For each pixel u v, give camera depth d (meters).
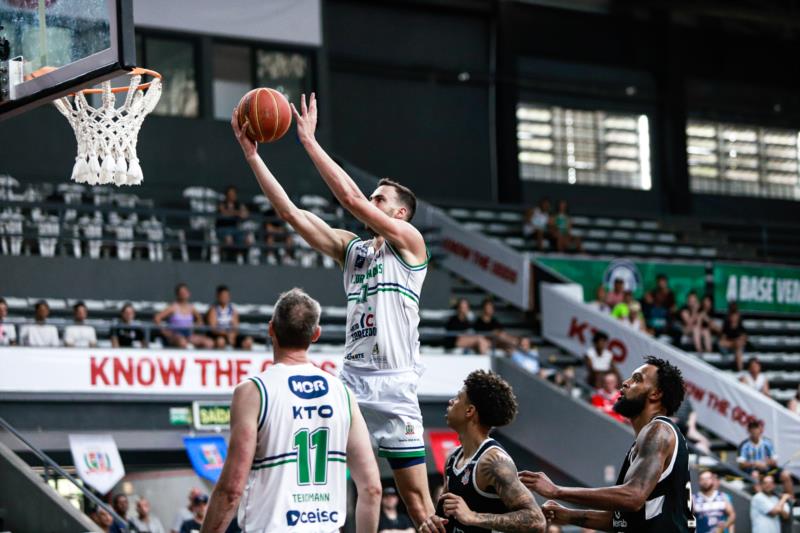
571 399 16.52
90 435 14.63
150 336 16.25
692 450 15.67
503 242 23.05
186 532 13.74
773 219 29.19
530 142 26.98
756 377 19.48
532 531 5.23
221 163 21.70
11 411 14.24
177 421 15.12
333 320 19.03
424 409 16.45
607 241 25.05
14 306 16.69
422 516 5.76
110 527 13.15
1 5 7.65
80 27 7.12
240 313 18.22
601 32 27.84
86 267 17.72
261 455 5.00
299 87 22.97
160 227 19.23
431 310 20.50
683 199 27.97
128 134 7.97
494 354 17.27
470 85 26.45
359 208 5.53
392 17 25.78
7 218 17.59
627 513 5.90
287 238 20.22
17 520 12.45
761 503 14.96
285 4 22.80
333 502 5.09
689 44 28.70
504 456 5.51
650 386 6.09
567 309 19.70
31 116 20.00
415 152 25.72
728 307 23.41
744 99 29.27
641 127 28.20
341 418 5.15
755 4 27.50
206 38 21.84
